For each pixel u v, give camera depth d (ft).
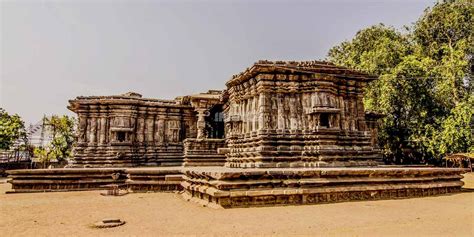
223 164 77.61
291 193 34.47
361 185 38.78
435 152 94.99
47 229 23.93
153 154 84.38
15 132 120.16
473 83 99.76
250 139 52.44
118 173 57.16
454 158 88.84
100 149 79.36
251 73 52.80
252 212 29.94
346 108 54.39
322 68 52.60
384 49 103.35
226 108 81.82
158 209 33.30
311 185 36.22
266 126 50.03
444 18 104.73
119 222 25.86
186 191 45.32
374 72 103.14
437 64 103.96
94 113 81.15
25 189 52.90
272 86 51.62
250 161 51.37
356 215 28.35
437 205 34.45
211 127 92.94
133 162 81.10
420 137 95.40
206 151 77.46
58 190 53.62
